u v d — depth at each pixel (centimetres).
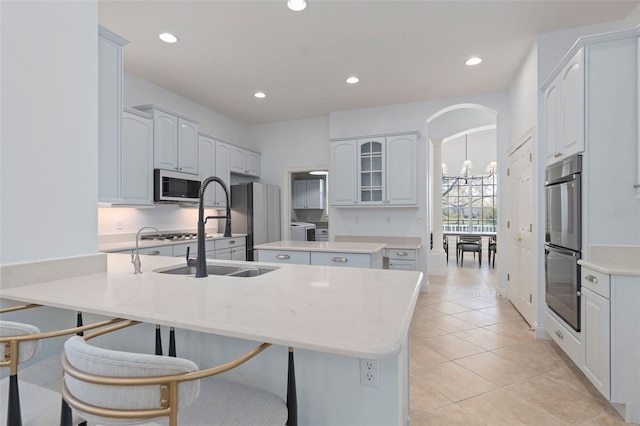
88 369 77
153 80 400
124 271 182
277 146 588
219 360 136
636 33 208
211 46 320
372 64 361
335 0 253
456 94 450
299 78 397
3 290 138
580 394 209
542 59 299
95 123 179
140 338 154
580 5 259
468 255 912
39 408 102
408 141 461
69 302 119
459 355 266
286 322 96
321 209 809
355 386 111
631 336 182
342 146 495
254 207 512
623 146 215
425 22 282
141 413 75
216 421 93
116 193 202
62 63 164
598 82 218
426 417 186
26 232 149
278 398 107
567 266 239
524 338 300
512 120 404
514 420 184
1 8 141
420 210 484
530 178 325
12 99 144
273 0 252
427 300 429
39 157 154
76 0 170
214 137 475
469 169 854
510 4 258
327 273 175
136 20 276
